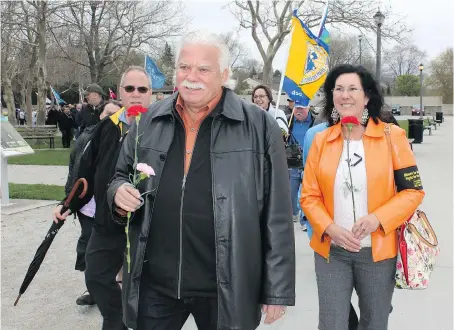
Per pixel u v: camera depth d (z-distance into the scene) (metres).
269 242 2.23
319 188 2.93
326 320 2.88
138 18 27.50
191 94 2.20
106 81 38.38
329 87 3.07
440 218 7.16
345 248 2.70
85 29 28.64
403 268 2.76
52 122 27.19
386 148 2.81
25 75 44.22
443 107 71.12
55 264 5.63
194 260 2.23
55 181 12.22
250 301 2.17
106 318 3.41
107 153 3.37
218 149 2.21
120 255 3.33
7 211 8.29
